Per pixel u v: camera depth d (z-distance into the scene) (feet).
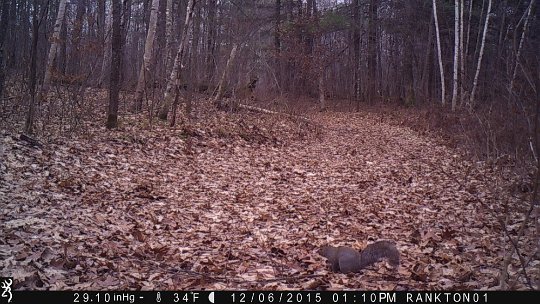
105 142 41.91
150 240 23.26
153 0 57.21
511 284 16.88
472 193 30.40
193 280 18.33
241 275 19.12
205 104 66.74
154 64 58.39
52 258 19.20
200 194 32.58
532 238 23.06
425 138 65.87
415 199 32.81
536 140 15.62
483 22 112.57
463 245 22.99
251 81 78.23
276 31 99.91
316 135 63.62
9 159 32.01
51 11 71.20
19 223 22.56
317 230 25.79
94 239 22.20
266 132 58.23
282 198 32.76
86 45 52.65
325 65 101.86
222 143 49.44
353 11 115.34
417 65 125.49
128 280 18.17
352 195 33.94
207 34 79.15
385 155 52.49
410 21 120.98
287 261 20.95
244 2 93.15
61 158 35.14
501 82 44.68
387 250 18.57
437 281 18.38
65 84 61.05
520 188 32.09
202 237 24.20
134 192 31.04
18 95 50.37
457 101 86.94
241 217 27.94
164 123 53.36
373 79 118.93
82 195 28.84
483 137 46.09
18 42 61.21
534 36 94.22
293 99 79.87
